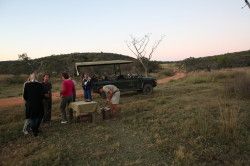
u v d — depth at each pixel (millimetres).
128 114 12633
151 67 51594
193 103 14172
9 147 8938
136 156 7453
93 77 17828
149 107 13906
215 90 19156
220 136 8266
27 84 9336
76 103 11102
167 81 32750
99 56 85562
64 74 11273
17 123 11844
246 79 16250
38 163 7137
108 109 11914
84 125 10867
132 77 19469
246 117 10289
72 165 7078
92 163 7148
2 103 20250
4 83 40625
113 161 7195
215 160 6930
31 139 9391
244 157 7090
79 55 82188
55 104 16969
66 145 8555
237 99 14781
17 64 71500
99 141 8836
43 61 72750
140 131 9648
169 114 11812
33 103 9320
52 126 11008
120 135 9383
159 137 8672
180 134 8758
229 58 58562
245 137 8297
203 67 52844
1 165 7363
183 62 65000
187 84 26234
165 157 7258
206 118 10188
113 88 12156
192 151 7312
